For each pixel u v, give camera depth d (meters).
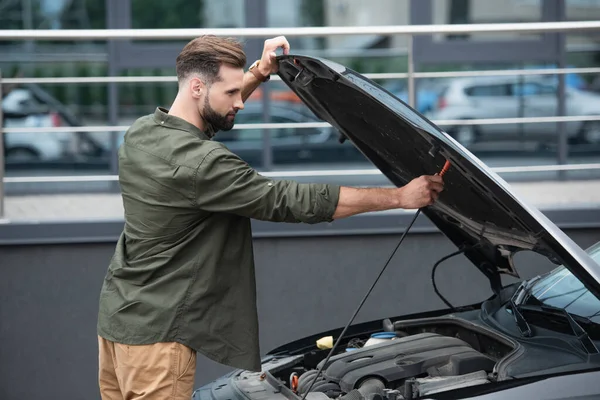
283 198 2.83
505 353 3.25
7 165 7.70
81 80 5.29
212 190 2.83
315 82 3.23
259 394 3.14
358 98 3.04
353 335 3.76
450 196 3.29
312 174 5.48
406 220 5.57
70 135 7.75
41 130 5.34
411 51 5.42
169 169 2.85
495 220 3.16
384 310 5.62
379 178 7.61
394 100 2.86
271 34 5.02
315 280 5.59
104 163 7.81
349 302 5.61
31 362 5.50
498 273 3.75
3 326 5.47
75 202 7.04
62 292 5.47
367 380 3.03
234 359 2.95
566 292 3.49
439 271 5.63
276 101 7.86
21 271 5.45
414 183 2.92
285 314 5.59
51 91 7.70
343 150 7.93
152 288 2.88
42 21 7.58
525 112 8.09
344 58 7.78
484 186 2.80
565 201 6.58
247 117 7.84
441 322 3.64
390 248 5.61
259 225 5.54
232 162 2.84
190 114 2.97
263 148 7.79
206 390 3.38
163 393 2.89
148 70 7.62
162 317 2.86
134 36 5.03
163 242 2.90
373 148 3.52
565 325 3.20
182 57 2.96
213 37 2.98
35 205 6.88
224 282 2.94
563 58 7.88
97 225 5.43
